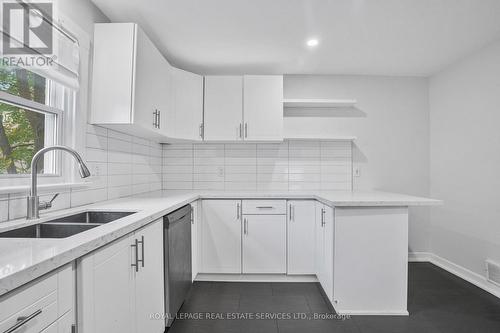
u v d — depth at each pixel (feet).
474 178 9.11
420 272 10.10
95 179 6.72
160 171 11.11
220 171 11.27
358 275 7.00
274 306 7.59
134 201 7.09
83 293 3.21
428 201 6.80
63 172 5.82
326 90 11.36
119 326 4.07
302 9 6.78
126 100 6.37
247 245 9.25
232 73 11.02
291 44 8.61
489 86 8.57
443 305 7.62
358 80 11.37
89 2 6.42
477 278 8.95
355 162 11.35
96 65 6.41
